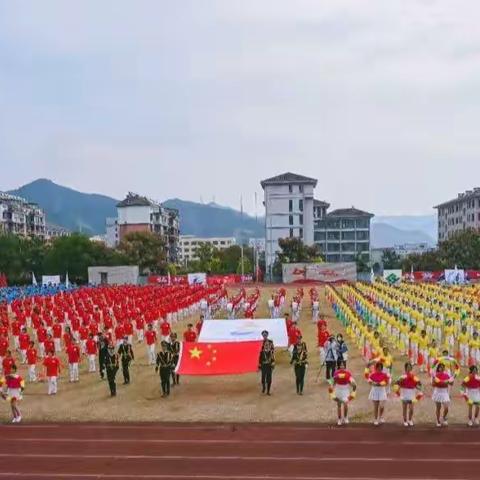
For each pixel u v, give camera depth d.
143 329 46.28
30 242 120.75
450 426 23.20
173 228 188.38
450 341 37.03
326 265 100.00
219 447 21.17
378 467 18.77
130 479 18.25
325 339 35.25
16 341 42.03
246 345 30.89
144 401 28.47
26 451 21.09
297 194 143.12
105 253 116.25
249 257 150.00
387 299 54.16
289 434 22.62
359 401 27.47
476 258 116.69
